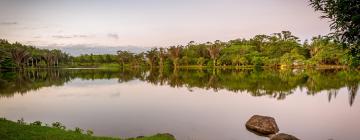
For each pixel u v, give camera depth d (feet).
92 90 121.39
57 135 38.83
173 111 71.56
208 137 48.91
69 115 67.46
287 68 306.55
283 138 42.34
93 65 543.80
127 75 238.48
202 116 65.51
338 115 66.23
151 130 53.67
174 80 171.83
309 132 52.42
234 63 373.81
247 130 53.11
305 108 74.43
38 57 456.04
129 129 54.54
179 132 52.19
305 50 362.94
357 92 102.94
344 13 23.41
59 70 367.04
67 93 111.24
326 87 119.65
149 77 207.10
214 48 394.52
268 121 52.29
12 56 374.22
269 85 130.82
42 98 97.14
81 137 39.14
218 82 150.61
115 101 88.94
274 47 387.55
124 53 498.69
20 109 75.87
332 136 49.90
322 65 313.73
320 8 25.17
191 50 447.42
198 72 265.13
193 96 98.63
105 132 52.47
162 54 445.78
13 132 38.75
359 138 48.70
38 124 49.73
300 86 124.67
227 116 65.46
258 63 336.90
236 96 97.25
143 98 95.35
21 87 135.03
